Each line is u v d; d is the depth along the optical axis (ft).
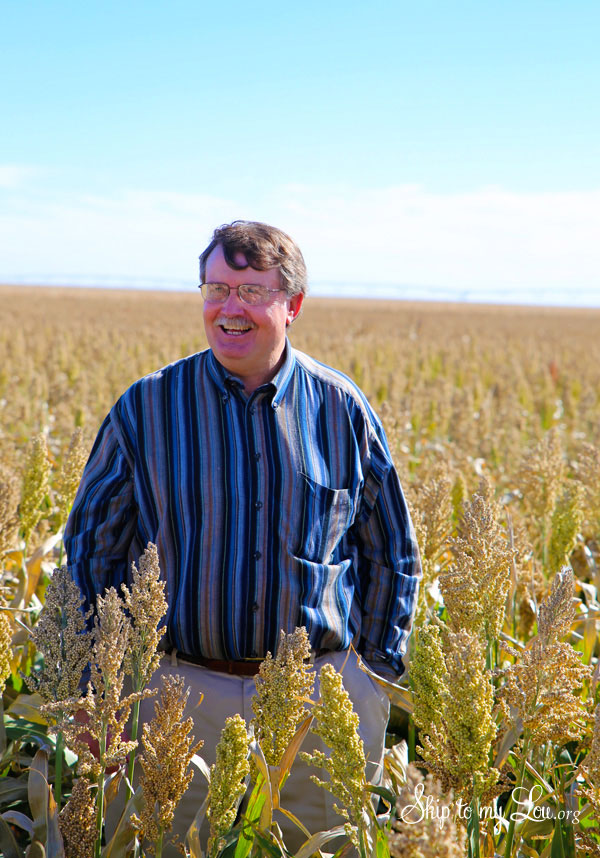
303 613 9.23
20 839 10.06
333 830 7.90
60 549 15.71
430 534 13.20
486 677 6.73
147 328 115.34
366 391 47.52
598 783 7.23
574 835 8.46
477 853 6.75
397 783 10.04
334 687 6.80
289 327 10.07
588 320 249.14
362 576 10.45
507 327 178.70
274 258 9.26
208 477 9.32
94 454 9.94
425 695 7.59
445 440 34.78
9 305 201.26
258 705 7.69
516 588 13.71
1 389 47.57
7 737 10.77
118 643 7.30
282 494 9.30
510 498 23.89
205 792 9.16
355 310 277.44
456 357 77.10
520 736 8.70
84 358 64.23
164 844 9.12
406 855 5.51
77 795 7.53
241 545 9.23
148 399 9.64
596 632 12.85
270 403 9.42
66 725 7.44
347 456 9.77
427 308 351.05
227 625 9.19
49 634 7.88
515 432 29.04
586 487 16.30
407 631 10.21
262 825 7.71
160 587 7.64
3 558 13.44
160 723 7.41
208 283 9.35
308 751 9.12
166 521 9.39
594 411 42.60
